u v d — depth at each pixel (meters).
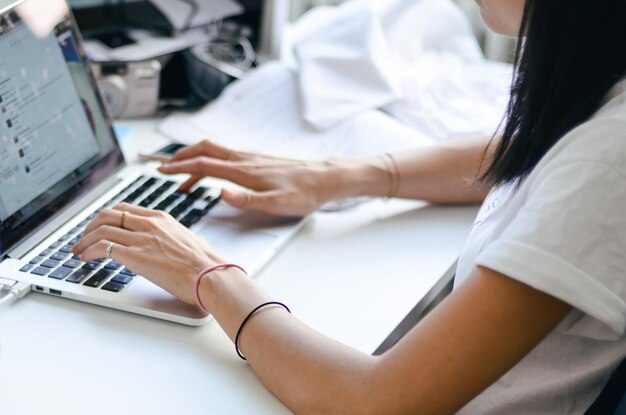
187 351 0.75
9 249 0.86
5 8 0.90
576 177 0.60
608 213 0.59
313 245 0.95
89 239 0.85
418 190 1.05
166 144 1.17
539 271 0.59
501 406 0.72
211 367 0.73
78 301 0.81
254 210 0.97
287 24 1.57
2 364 0.71
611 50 0.63
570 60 0.64
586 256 0.59
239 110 1.27
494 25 0.74
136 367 0.72
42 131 0.93
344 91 1.29
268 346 0.70
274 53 1.57
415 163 1.05
